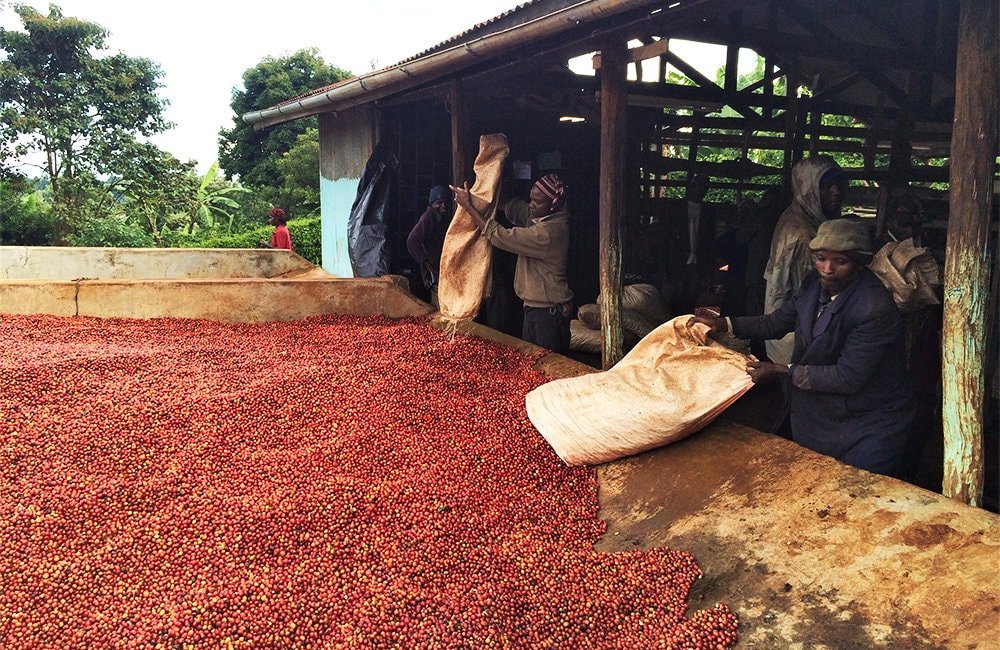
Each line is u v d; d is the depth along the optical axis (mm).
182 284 6953
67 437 3662
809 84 9414
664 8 4152
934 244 6816
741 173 9203
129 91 18438
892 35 6520
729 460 3479
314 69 25766
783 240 4762
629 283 7461
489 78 6340
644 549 3182
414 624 2588
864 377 3180
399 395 4504
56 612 2584
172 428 3857
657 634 2555
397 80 6590
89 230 18266
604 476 3842
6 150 17062
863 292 3197
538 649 2514
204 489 3326
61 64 17812
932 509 2711
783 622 2514
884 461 3240
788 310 3834
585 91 7590
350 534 3086
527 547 3121
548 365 5305
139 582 2758
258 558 2912
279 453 3707
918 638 2264
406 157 8828
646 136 8992
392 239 8805
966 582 2361
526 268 5664
